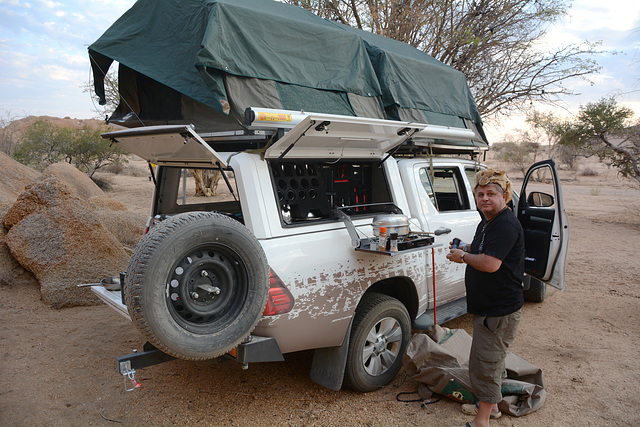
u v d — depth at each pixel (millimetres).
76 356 4148
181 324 2541
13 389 3521
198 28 3898
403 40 10648
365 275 3510
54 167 10938
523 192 4906
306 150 3416
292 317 3041
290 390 3695
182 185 4465
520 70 10938
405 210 4094
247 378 3883
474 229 4762
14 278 5770
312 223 3361
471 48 10789
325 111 4406
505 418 3350
